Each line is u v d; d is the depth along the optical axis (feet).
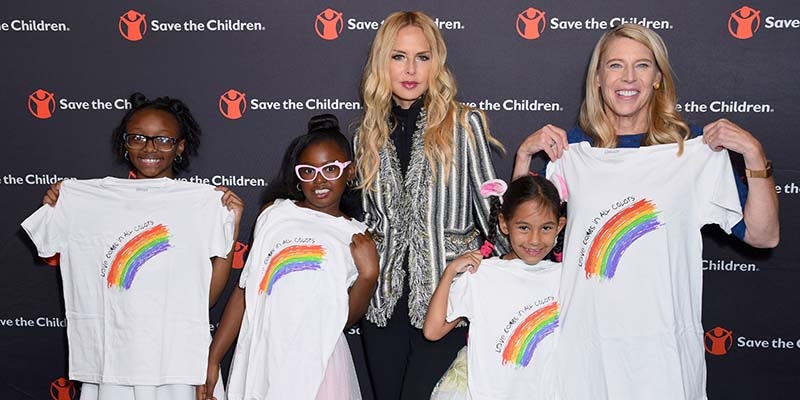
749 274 9.76
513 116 9.67
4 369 10.39
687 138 7.59
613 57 7.43
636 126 7.70
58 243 8.20
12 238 10.16
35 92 9.93
